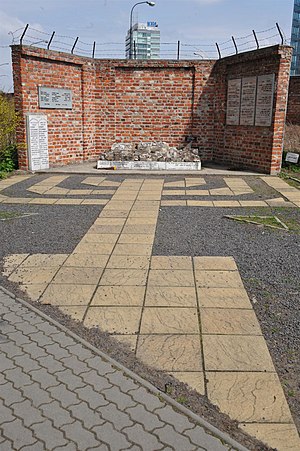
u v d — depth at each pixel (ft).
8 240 20.85
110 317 13.26
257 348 11.59
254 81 40.93
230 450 7.98
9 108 41.16
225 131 45.78
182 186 34.99
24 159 41.22
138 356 11.17
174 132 47.98
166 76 46.65
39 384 9.83
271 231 22.56
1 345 11.48
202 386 9.98
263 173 40.96
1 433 8.33
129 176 39.73
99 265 17.63
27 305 13.87
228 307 13.96
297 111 62.44
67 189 33.60
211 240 20.94
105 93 47.11
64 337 11.96
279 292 15.11
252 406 9.32
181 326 12.73
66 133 44.65
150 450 7.94
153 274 16.69
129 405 9.17
